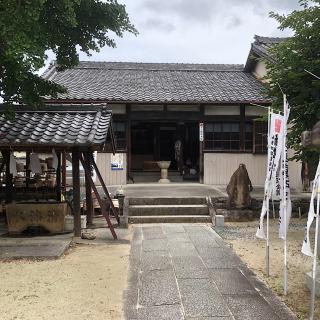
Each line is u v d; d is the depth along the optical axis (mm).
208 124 17438
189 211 12109
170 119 17312
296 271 6602
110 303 5109
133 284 5887
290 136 10000
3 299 5203
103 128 9070
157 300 5230
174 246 8469
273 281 6059
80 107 9836
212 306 5023
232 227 10875
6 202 10359
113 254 7762
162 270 6625
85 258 7430
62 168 11750
